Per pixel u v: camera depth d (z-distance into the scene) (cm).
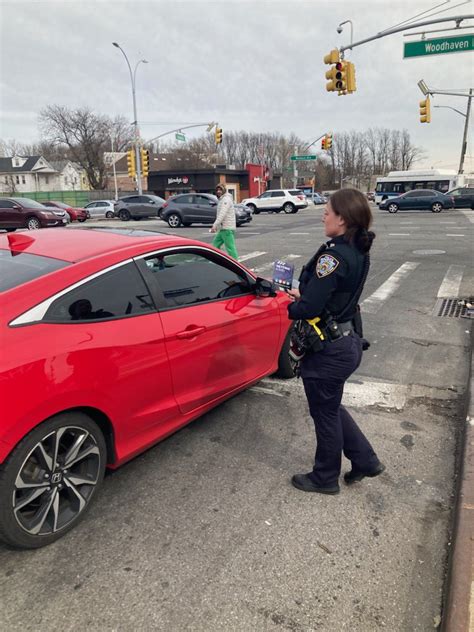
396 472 312
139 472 308
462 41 1302
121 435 270
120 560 235
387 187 3950
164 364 284
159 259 300
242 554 239
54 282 244
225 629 199
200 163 8688
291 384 440
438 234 1599
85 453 249
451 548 240
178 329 293
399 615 208
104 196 6047
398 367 487
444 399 415
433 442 347
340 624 202
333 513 271
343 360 251
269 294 365
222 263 349
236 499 282
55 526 241
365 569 232
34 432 221
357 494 289
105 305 259
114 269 270
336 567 233
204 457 326
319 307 238
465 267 1006
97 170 6831
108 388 250
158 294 291
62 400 226
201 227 2117
